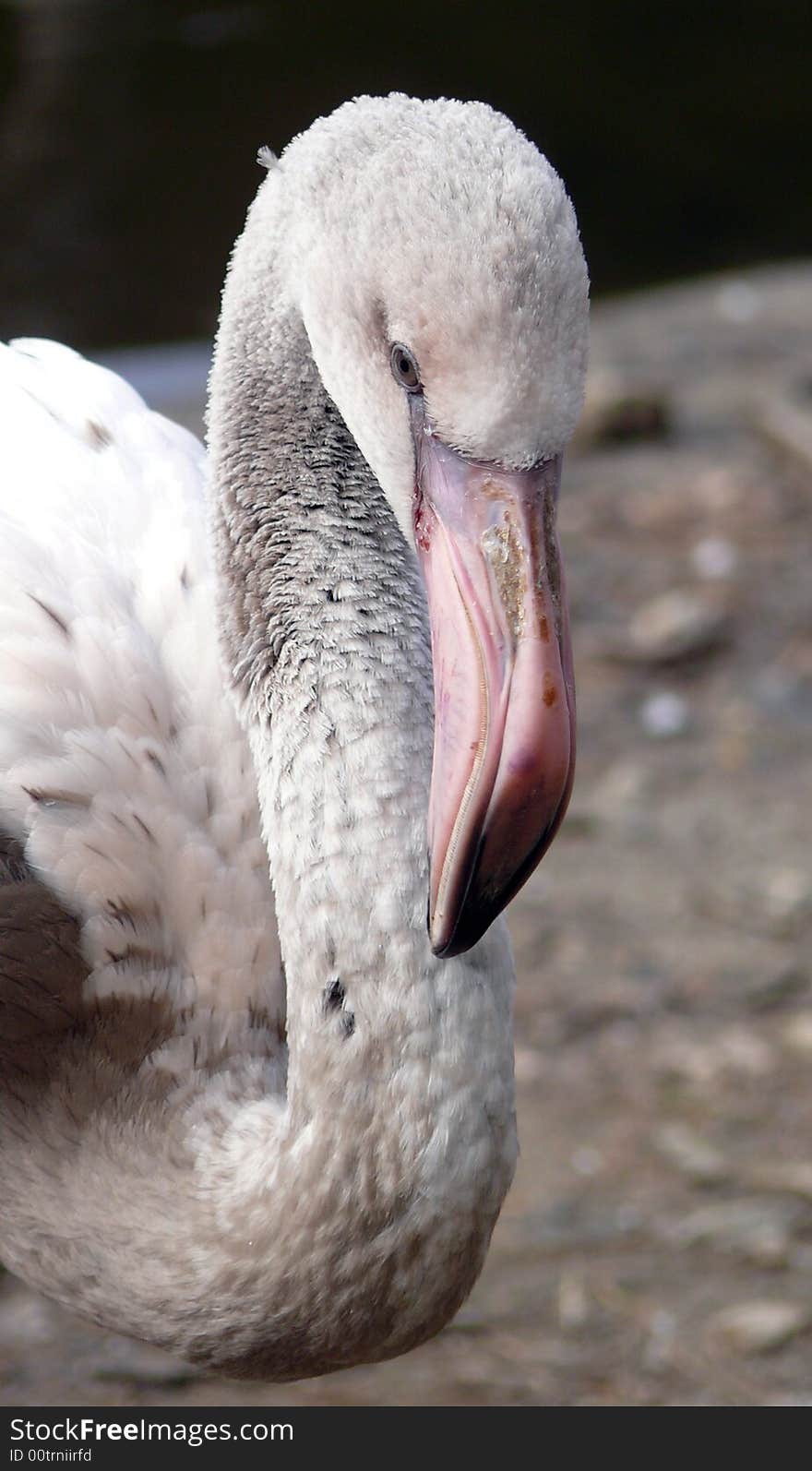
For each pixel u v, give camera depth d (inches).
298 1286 155.3
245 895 176.2
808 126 781.9
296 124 715.4
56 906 170.2
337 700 152.6
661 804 347.6
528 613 137.6
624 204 703.1
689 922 315.3
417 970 147.3
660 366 552.1
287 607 156.9
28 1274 182.9
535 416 135.5
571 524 448.8
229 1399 230.5
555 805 135.8
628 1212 257.3
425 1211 149.7
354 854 148.9
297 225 151.3
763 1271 247.8
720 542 438.6
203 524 188.2
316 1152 151.0
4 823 171.8
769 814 344.5
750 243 671.8
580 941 310.5
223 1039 173.3
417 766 151.2
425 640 156.8
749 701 378.9
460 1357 236.5
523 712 135.3
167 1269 163.9
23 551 178.1
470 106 141.9
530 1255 250.7
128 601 181.2
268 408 158.2
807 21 931.3
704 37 900.0
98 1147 169.3
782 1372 232.5
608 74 836.6
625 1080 281.4
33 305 577.0
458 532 140.8
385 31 847.7
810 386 522.9
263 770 158.4
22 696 173.0
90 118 718.5
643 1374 232.4
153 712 176.7
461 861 137.2
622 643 394.3
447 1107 148.0
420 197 136.1
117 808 172.7
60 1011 170.2
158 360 543.5
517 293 133.0
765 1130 271.1
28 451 186.1
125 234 626.5
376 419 147.2
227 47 807.1
